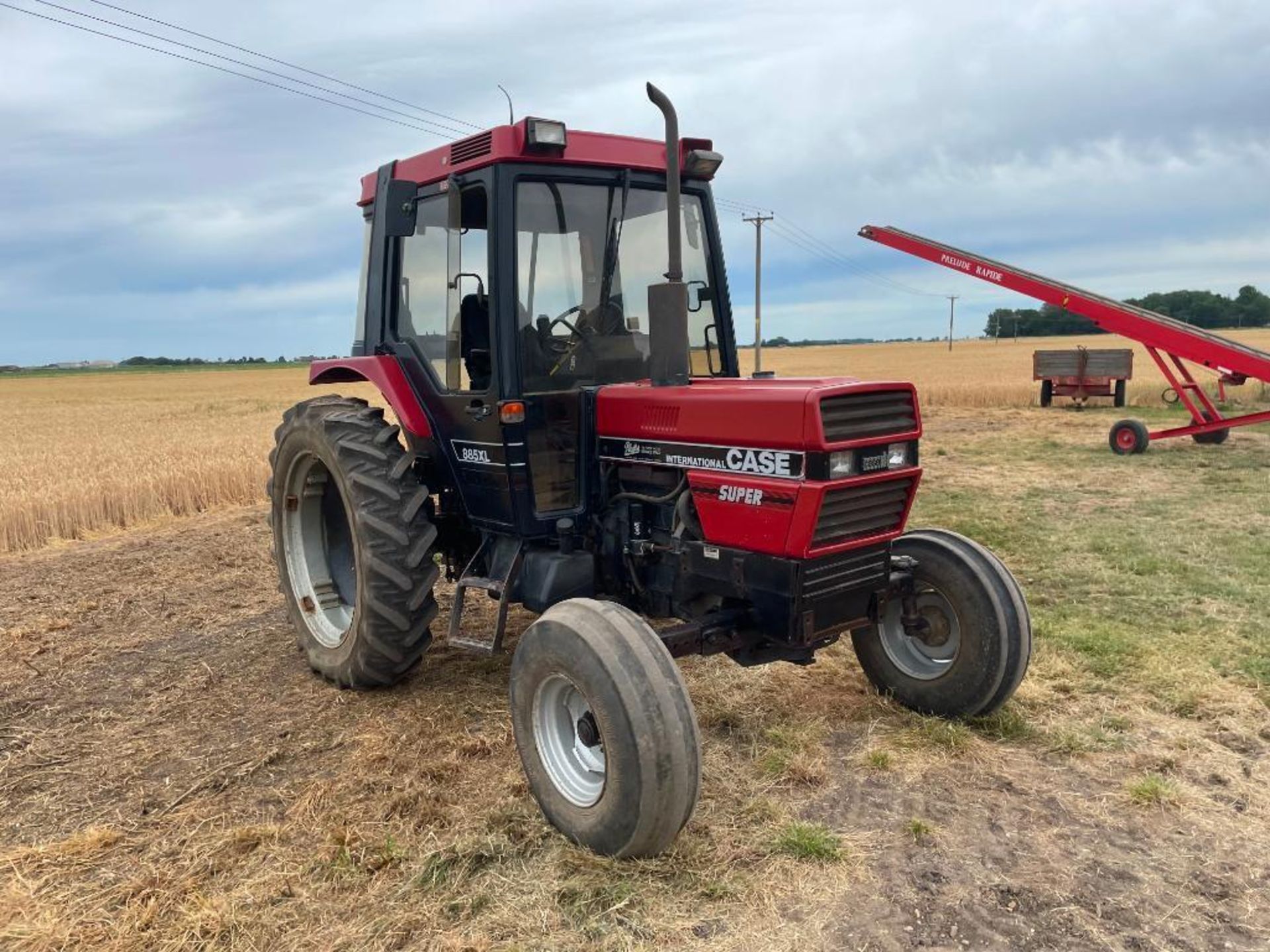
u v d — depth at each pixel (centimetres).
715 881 279
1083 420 1655
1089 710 397
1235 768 344
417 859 297
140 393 4197
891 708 406
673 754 276
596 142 383
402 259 447
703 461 339
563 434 385
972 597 375
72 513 879
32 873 296
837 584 331
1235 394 1941
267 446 1355
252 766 368
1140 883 277
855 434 315
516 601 399
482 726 399
